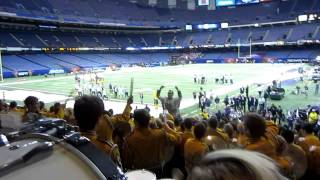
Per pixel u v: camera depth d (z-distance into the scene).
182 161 7.38
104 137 4.46
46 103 34.12
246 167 1.20
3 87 49.41
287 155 6.07
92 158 2.00
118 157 3.75
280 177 1.23
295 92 40.22
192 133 7.62
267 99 36.44
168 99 16.59
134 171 2.91
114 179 1.97
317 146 7.25
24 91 44.41
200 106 32.34
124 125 6.94
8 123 6.68
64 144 2.05
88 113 3.84
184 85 48.91
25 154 1.85
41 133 2.19
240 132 8.26
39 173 1.78
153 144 5.79
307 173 7.20
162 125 8.20
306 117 23.58
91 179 1.87
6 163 1.76
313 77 48.59
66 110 12.72
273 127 8.91
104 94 40.56
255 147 5.00
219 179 1.18
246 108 32.16
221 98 37.28
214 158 1.26
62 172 1.84
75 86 46.84
